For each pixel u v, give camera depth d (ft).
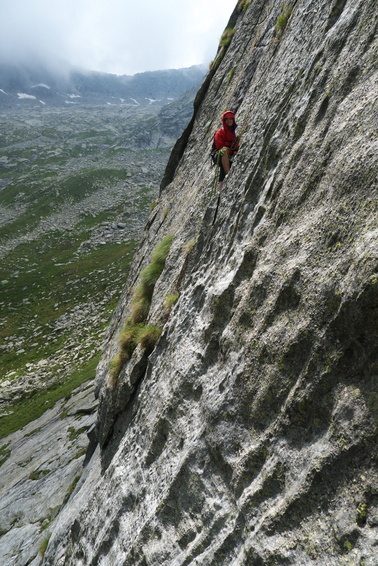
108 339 65.21
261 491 15.01
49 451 89.81
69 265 365.40
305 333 14.70
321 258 15.05
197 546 17.35
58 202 559.38
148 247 63.57
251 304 18.56
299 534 12.89
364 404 12.15
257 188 23.97
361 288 12.29
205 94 68.13
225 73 60.44
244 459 16.42
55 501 66.18
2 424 132.67
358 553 10.87
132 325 44.04
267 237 19.66
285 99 24.32
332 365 13.57
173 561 18.39
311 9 26.53
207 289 25.40
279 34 36.73
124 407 37.01
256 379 16.92
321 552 11.92
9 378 180.34
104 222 486.38
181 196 56.24
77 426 96.73
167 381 26.05
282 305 16.51
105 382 43.78
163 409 24.53
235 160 29.14
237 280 21.16
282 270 16.94
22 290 314.55
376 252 12.17
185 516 19.10
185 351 24.73
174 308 30.53
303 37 25.95
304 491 13.08
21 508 69.15
